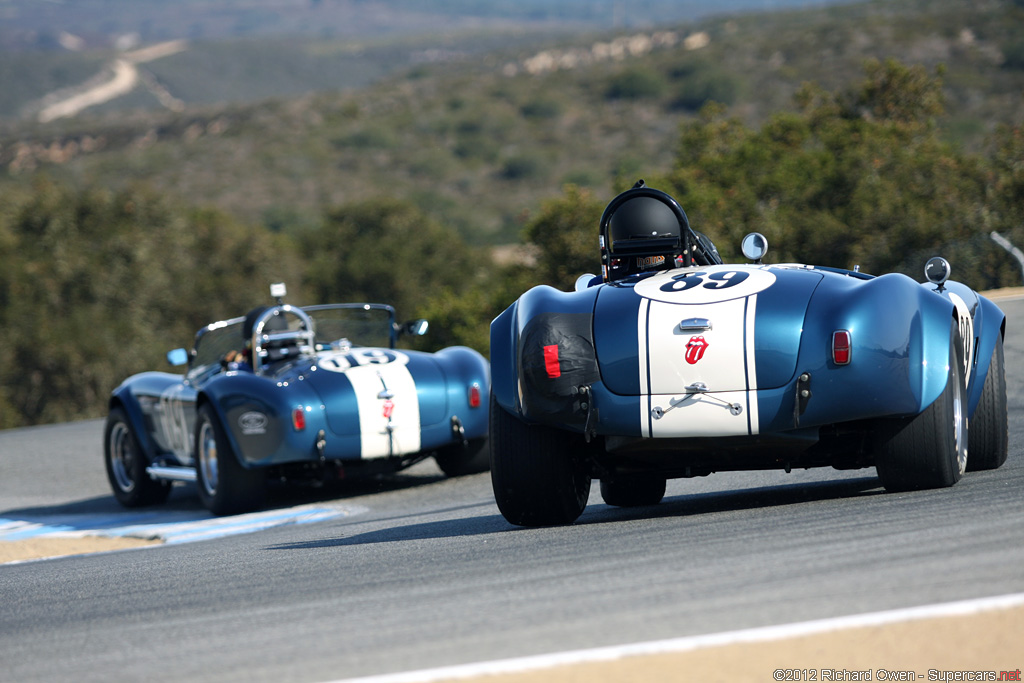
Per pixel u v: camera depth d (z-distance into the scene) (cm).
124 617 1416
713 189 8694
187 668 1069
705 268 1952
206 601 1474
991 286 6681
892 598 1040
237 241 14775
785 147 10300
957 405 1875
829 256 7788
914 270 7075
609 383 1759
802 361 1695
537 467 1906
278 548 2123
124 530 3141
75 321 11875
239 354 3522
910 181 7962
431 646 1052
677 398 1725
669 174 9906
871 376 1684
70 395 11625
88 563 2277
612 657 936
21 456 5422
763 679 856
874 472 2569
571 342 1780
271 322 3478
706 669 887
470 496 3092
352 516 2991
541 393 1784
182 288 13650
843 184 8312
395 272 15938
